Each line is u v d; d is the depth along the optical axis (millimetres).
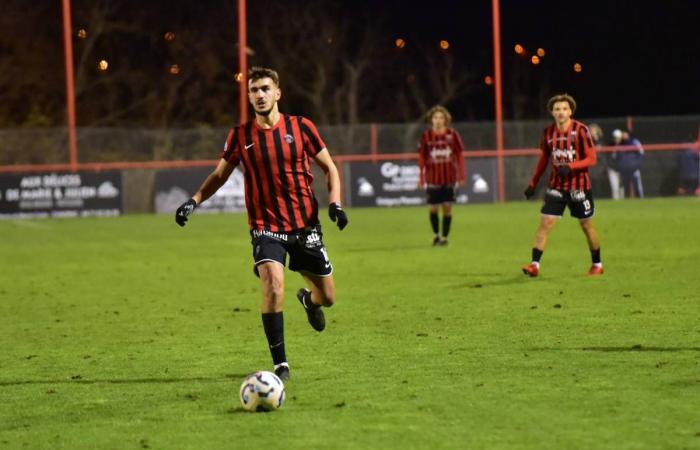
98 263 44062
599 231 53156
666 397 18062
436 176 47781
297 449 15523
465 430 16312
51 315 29828
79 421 17484
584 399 18047
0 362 22812
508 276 36031
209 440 16125
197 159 80812
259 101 19891
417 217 68250
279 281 19875
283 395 17859
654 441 15539
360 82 109062
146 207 77688
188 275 39094
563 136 34375
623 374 19922
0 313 30344
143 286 36094
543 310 28188
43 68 98062
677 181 84500
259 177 20016
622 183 83000
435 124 47594
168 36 62844
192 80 102250
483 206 78438
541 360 21422
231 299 32438
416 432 16266
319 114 104938
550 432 16109
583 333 24484
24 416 17906
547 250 44438
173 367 21844
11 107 97000
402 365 21281
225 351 23547
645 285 32750
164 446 15891
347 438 16031
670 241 47125
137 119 100062
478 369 20688
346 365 21438
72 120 78812
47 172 76188
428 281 35250
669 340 23297
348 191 80312
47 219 73062
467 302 30141
